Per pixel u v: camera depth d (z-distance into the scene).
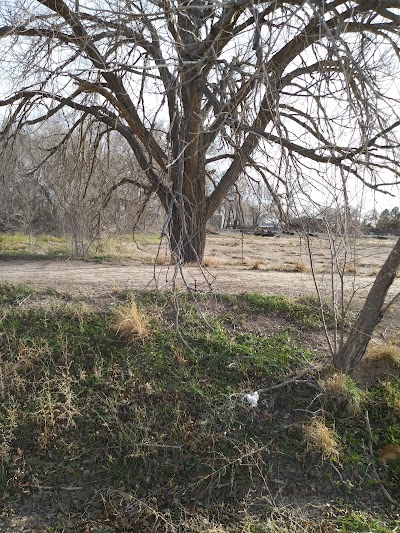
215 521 4.46
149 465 4.92
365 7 4.84
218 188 10.62
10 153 10.47
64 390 5.43
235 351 6.06
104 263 11.38
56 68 6.18
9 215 15.62
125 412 5.34
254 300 7.14
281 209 5.20
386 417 5.50
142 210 11.57
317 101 3.89
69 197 12.25
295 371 5.87
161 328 6.30
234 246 22.47
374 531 4.34
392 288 8.44
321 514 4.57
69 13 5.75
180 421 5.27
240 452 4.98
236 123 4.16
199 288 7.68
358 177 3.90
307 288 8.05
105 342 6.05
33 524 4.40
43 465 4.89
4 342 5.96
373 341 6.50
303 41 4.71
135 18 5.16
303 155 4.97
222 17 5.32
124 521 4.42
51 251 13.55
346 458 5.06
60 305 6.55
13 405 5.29
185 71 4.63
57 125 13.00
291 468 4.98
